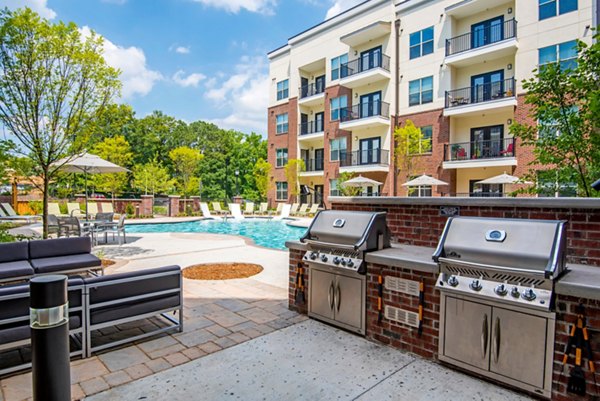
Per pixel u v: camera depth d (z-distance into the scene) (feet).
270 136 83.35
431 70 54.19
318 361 9.40
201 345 10.36
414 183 48.52
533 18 44.21
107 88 21.40
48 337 5.76
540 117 17.65
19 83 18.93
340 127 63.00
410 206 12.85
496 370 8.14
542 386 7.48
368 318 10.85
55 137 20.33
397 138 55.77
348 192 60.29
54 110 20.02
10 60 18.63
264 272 19.85
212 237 35.53
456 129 53.31
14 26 18.26
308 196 76.18
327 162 68.64
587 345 7.00
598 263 8.70
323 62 71.72
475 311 8.46
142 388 8.04
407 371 8.87
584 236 8.95
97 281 9.54
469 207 11.27
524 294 7.52
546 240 7.75
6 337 8.20
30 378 8.48
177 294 11.19
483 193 50.31
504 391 7.96
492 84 48.96
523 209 10.04
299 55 74.64
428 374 8.72
